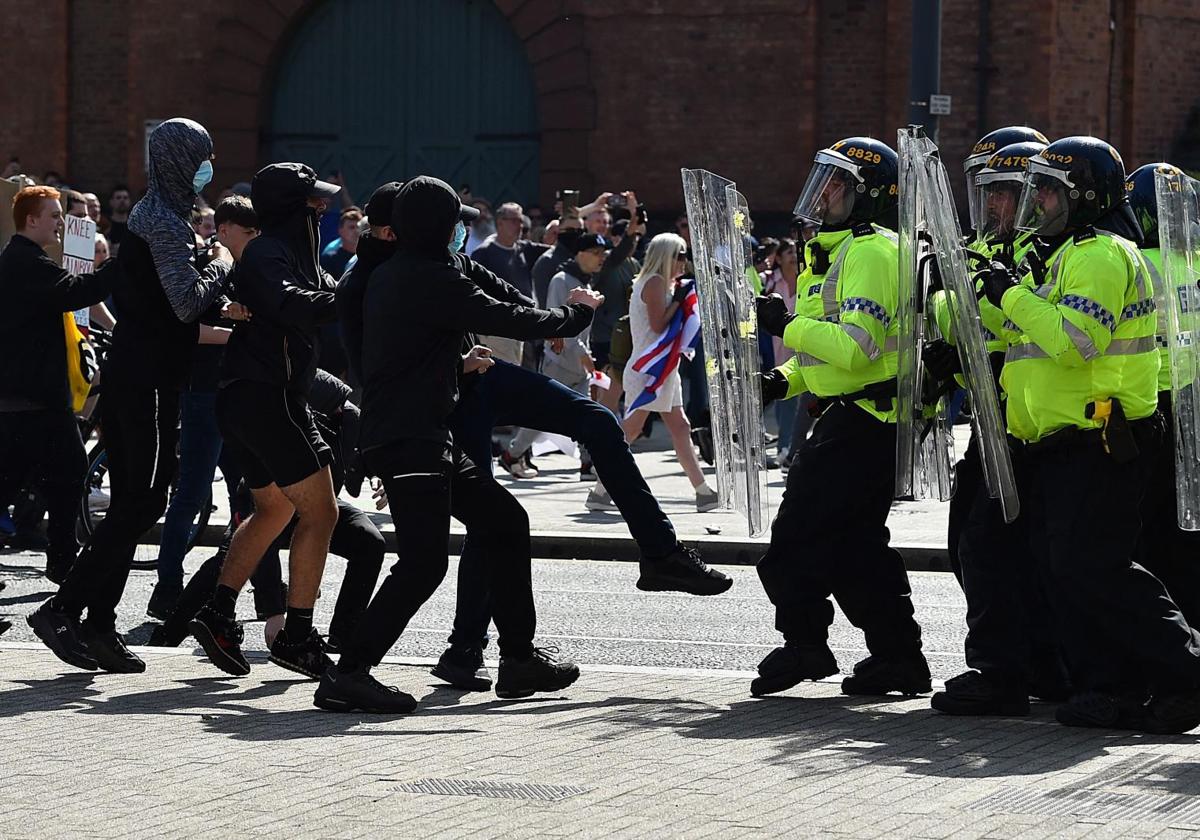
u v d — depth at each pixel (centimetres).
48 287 1217
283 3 3262
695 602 1305
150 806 671
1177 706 817
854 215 905
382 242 913
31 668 1001
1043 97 2989
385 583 881
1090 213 827
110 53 3344
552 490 1891
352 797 684
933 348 895
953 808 661
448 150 3281
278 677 986
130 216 969
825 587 918
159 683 959
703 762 746
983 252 914
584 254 1880
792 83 3120
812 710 882
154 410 980
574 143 3186
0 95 3362
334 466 1022
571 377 1847
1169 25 3123
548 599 1317
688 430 1709
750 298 936
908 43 3078
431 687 959
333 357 1730
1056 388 828
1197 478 823
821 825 638
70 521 1268
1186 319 820
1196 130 3150
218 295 967
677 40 3155
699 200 953
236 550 966
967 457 914
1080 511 824
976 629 873
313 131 3306
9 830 641
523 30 3195
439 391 883
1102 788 697
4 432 1242
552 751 771
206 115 3278
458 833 630
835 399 902
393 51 3281
